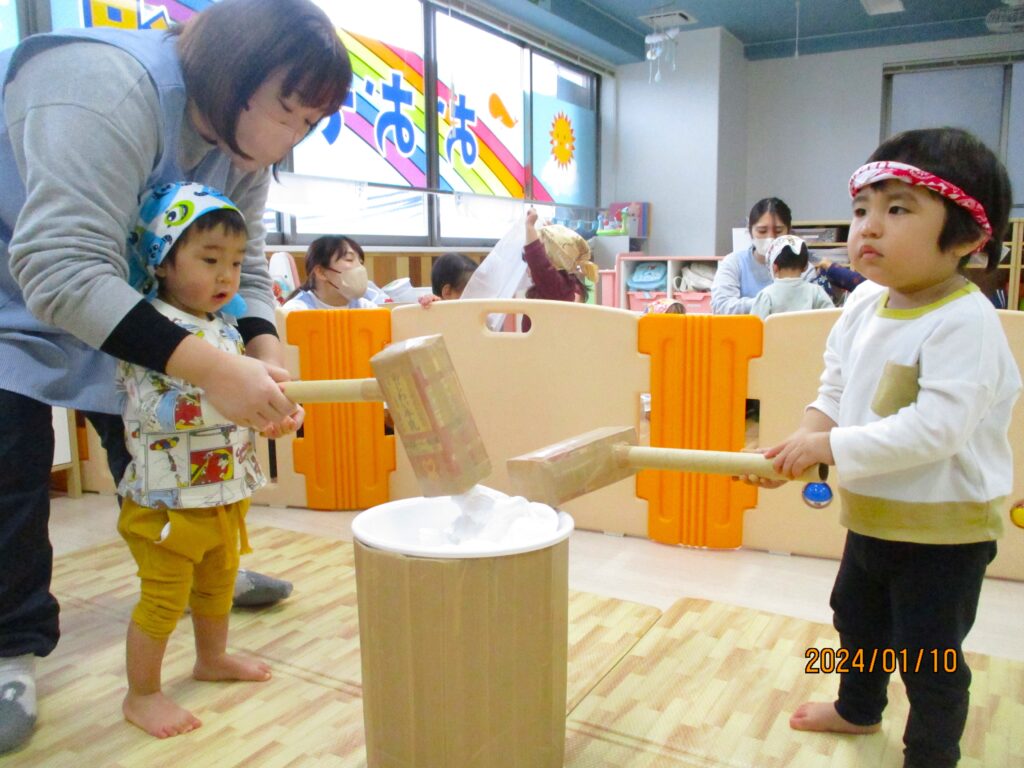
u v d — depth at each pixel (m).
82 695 1.10
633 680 1.12
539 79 4.80
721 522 1.67
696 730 1.00
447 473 0.84
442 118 3.98
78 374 1.03
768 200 2.81
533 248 2.39
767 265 2.82
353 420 1.94
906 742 0.90
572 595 1.41
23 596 1.04
